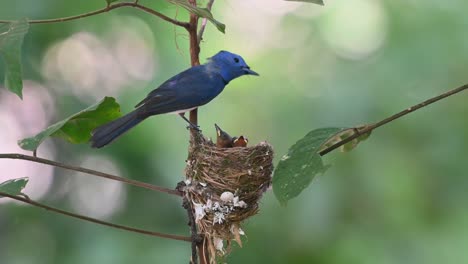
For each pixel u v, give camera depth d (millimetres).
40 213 12969
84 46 12453
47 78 12570
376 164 11422
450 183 11516
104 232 12273
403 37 11766
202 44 12406
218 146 8117
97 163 12492
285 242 11422
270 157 7555
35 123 13445
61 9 11938
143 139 11602
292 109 11711
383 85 11586
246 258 11422
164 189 6504
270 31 12500
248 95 11875
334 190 11297
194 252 6816
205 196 7137
